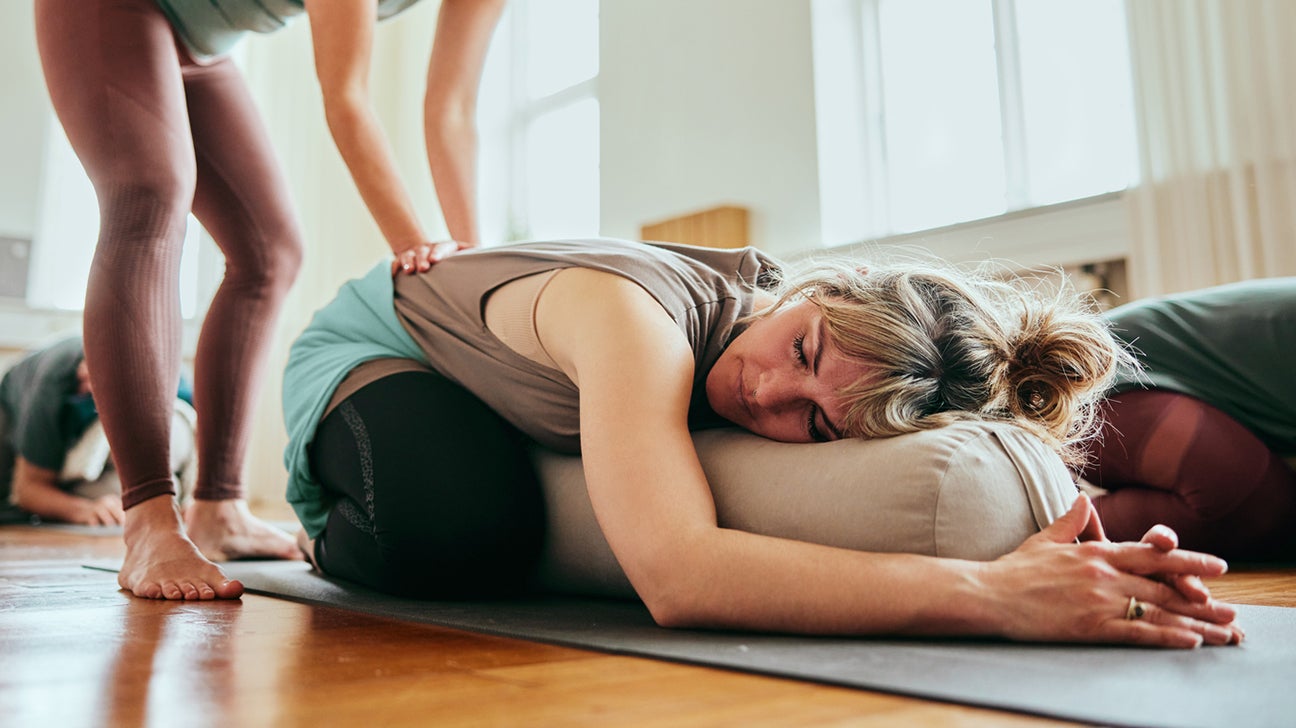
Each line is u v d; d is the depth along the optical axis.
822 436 1.04
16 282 4.46
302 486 1.43
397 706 0.62
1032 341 1.10
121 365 1.25
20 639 0.88
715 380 1.09
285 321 5.01
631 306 1.02
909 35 3.67
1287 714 0.58
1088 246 2.90
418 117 5.27
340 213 5.18
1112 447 1.71
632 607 1.13
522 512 1.21
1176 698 0.62
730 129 3.93
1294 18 2.61
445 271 1.36
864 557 0.83
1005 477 0.92
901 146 3.68
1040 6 3.32
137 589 1.20
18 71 4.55
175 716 0.59
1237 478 1.62
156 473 1.28
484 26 1.80
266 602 1.17
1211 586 1.36
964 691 0.64
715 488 1.03
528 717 0.59
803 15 3.69
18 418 3.00
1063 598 0.80
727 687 0.67
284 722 0.58
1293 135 2.59
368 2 1.46
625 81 4.39
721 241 3.75
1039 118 3.32
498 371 1.23
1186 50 2.79
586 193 4.93
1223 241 2.71
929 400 1.02
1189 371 1.72
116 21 1.31
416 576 1.19
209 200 1.65
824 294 1.06
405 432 1.24
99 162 1.28
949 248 3.19
